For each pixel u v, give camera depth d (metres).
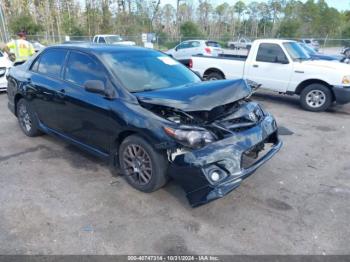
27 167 4.27
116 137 3.66
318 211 3.31
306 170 4.29
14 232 2.94
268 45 8.18
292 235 2.93
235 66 8.74
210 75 9.34
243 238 2.89
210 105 3.13
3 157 4.59
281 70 7.94
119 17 40.00
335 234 2.95
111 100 3.66
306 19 62.53
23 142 5.19
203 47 17.94
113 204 3.41
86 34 38.66
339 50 25.64
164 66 4.37
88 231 2.97
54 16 48.59
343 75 7.10
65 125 4.45
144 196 3.56
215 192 2.96
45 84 4.59
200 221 3.13
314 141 5.46
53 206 3.36
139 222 3.11
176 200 3.49
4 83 8.91
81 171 4.16
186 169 3.04
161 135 3.16
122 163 3.74
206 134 3.08
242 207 3.37
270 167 4.36
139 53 4.38
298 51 8.24
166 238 2.89
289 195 3.62
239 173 3.11
